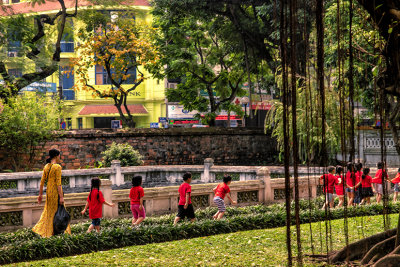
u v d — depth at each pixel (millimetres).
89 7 24938
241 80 31906
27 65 21641
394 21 5504
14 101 23156
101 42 27797
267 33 24656
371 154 16969
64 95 42375
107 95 29422
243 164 30641
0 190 19359
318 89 4703
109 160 24953
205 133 29938
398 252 6082
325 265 6492
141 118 43031
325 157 4844
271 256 7750
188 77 33094
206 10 26062
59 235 9062
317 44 4523
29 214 10852
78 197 11406
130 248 8961
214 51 31797
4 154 23938
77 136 26312
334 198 14539
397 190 14453
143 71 41969
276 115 21297
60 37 22438
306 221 11305
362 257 6684
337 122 15664
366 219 11219
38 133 24000
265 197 14695
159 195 12812
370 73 12141
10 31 20234
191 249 8688
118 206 12336
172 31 29938
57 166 9227
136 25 29125
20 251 8242
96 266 7508
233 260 7652
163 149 28797
